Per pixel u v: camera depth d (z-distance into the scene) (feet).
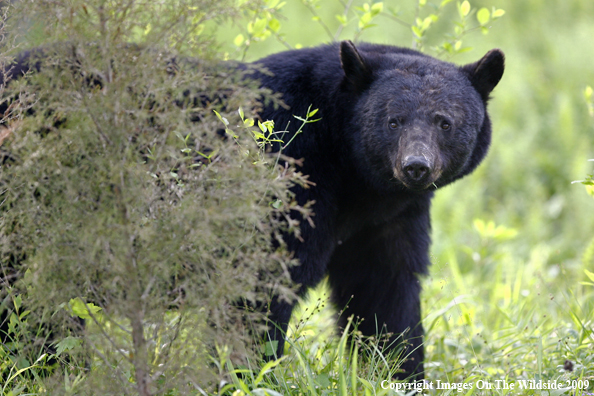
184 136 20.98
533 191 53.01
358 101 26.66
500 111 62.54
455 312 35.47
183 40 17.29
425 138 24.47
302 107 26.30
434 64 27.17
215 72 18.19
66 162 17.46
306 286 25.34
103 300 18.89
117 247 16.57
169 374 18.17
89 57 16.81
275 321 24.32
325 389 21.76
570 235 47.11
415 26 33.35
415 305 29.32
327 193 26.05
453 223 48.88
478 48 72.64
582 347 25.70
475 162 28.32
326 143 26.55
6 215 18.24
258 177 17.19
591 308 30.76
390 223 28.76
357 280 30.07
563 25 79.56
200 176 17.40
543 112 63.41
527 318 30.68
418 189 24.89
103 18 16.58
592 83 65.10
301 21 83.10
